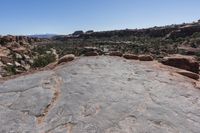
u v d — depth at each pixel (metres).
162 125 4.84
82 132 4.66
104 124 4.88
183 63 9.44
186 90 6.55
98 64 8.80
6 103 6.04
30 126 4.98
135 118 5.09
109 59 9.66
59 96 6.22
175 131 4.66
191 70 9.42
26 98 6.21
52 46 96.69
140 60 9.81
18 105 5.87
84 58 9.87
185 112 5.36
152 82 7.04
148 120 5.00
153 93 6.27
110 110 5.39
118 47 93.38
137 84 6.85
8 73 30.41
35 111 5.54
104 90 6.42
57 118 5.20
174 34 125.69
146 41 122.38
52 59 38.62
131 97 6.01
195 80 7.74
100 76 7.48
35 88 6.81
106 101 5.80
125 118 5.09
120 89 6.49
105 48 86.44
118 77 7.39
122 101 5.80
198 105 5.71
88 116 5.20
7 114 5.50
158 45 101.88
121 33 163.62
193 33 121.31
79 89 6.52
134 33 157.50
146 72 7.96
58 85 6.94
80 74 7.72
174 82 7.12
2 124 5.09
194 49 86.06
